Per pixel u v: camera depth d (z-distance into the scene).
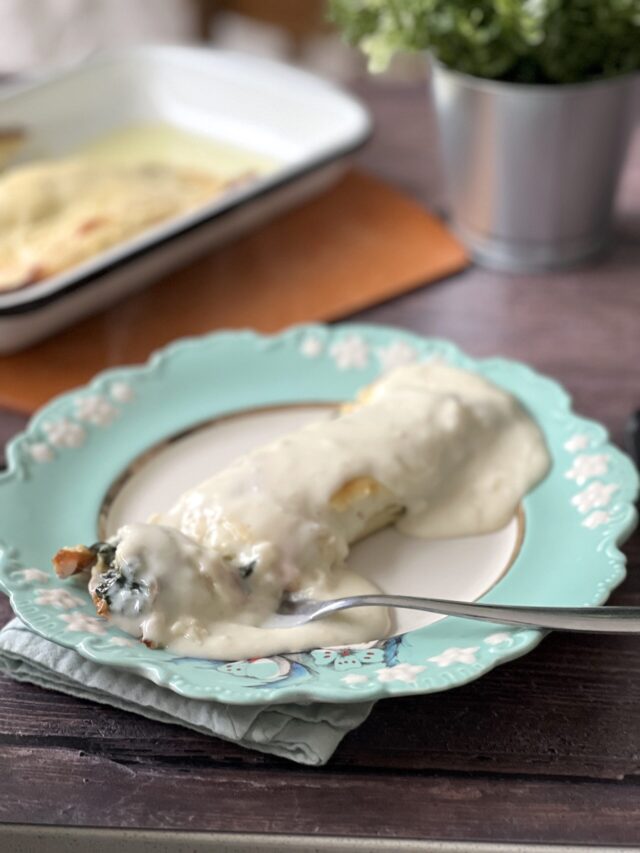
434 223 0.68
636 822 0.34
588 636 0.40
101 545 0.39
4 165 0.74
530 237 0.63
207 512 0.40
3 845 0.34
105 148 0.76
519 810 0.34
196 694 0.34
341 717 0.35
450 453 0.45
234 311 0.60
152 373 0.51
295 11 1.28
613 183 0.62
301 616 0.38
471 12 0.57
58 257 0.60
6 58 1.10
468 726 0.36
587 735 0.36
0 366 0.56
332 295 0.61
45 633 0.36
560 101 0.57
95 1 1.09
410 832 0.33
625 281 0.62
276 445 0.43
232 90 0.76
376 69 0.59
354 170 0.73
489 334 0.58
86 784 0.35
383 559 0.42
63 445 0.47
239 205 0.61
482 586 0.41
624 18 0.56
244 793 0.35
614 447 0.45
